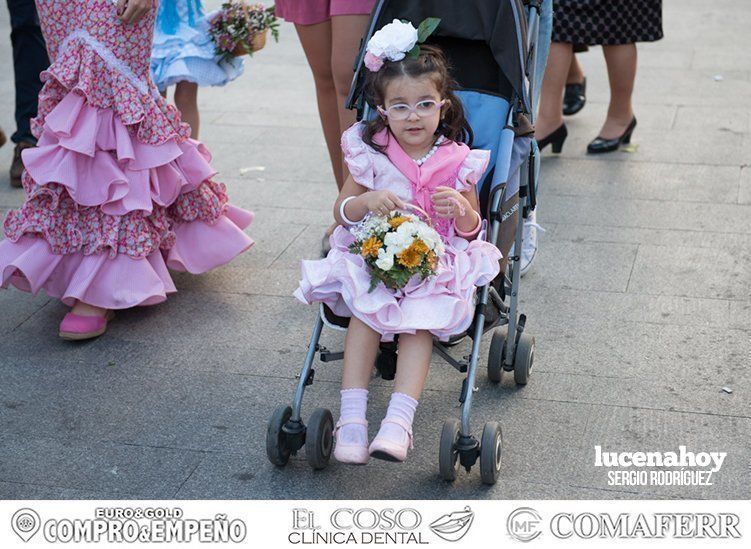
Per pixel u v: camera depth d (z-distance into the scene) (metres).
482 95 3.83
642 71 8.63
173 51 5.45
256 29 5.52
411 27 3.41
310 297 3.43
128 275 4.42
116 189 4.34
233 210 5.07
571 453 3.61
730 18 10.69
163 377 4.18
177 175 4.53
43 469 3.59
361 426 3.29
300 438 3.45
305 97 8.16
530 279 4.94
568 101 7.37
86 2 4.27
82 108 4.32
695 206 5.77
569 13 6.34
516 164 3.69
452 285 3.38
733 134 6.98
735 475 3.46
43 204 4.39
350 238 3.58
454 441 3.35
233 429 3.81
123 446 3.72
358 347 3.37
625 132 6.71
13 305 4.81
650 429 3.73
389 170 3.54
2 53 9.33
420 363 3.34
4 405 3.99
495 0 3.76
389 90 3.38
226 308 4.75
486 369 4.20
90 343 4.45
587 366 4.17
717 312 4.56
